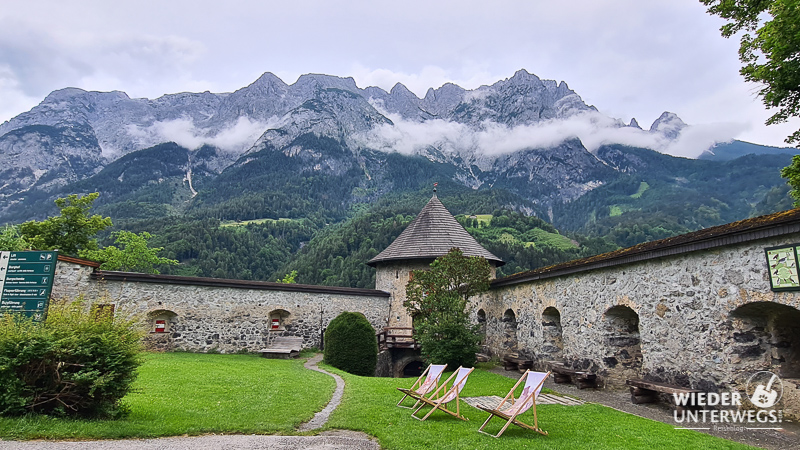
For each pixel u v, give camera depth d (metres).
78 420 6.12
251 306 18.38
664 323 9.16
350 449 5.77
